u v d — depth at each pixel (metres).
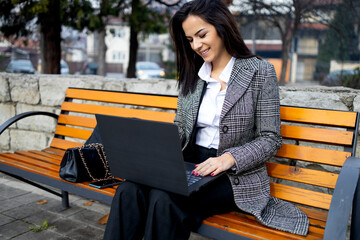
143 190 1.58
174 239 1.47
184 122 1.94
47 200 2.91
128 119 1.47
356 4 6.73
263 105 1.70
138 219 1.55
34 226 2.44
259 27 7.41
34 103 3.52
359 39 7.70
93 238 2.30
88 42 35.06
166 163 1.43
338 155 1.78
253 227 1.51
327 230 1.26
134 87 3.06
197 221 1.55
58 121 2.86
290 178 1.88
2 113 3.76
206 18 1.69
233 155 1.61
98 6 6.27
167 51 41.75
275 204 1.72
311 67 29.48
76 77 3.48
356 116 1.77
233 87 1.73
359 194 1.45
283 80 8.62
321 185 1.80
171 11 7.17
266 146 1.65
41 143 3.55
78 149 1.96
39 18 5.86
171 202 1.47
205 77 1.84
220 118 1.72
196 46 1.73
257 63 1.74
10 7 5.79
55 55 5.97
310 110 1.88
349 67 9.46
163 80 3.09
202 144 1.87
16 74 3.81
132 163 1.55
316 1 6.61
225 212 1.70
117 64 34.09
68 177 1.96
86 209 2.76
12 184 3.26
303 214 1.58
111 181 2.00
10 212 2.65
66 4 5.89
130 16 6.71
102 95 2.68
